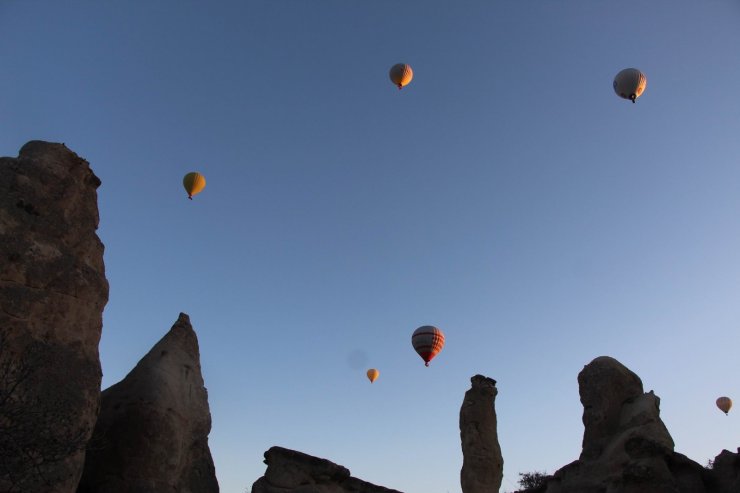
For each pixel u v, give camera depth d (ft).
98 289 69.92
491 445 81.66
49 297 64.44
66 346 63.98
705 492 73.46
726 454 76.18
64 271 66.80
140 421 73.36
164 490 71.61
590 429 83.30
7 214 64.39
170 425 75.20
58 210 69.36
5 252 62.39
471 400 84.48
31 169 68.64
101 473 70.79
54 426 58.59
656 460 72.23
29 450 53.31
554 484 83.56
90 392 64.18
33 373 59.88
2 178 66.13
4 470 51.13
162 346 84.28
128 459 71.00
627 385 85.15
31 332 61.62
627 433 78.69
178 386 80.69
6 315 60.23
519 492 89.10
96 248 72.74
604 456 78.64
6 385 52.65
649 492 69.77
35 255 64.85
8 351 59.16
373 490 86.69
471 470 79.92
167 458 73.31
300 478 82.84
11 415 51.75
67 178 71.61
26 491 55.11
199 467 78.59
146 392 76.02
